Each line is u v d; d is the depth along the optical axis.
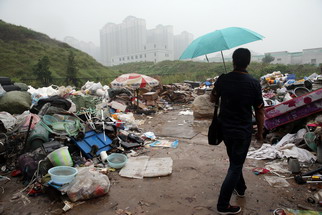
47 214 2.83
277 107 5.14
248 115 2.55
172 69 39.97
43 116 5.05
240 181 3.04
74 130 4.73
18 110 6.41
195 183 3.53
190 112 9.06
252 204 2.96
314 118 5.00
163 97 12.02
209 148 5.06
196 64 39.44
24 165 3.67
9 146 4.43
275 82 10.47
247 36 3.25
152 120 7.94
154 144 5.34
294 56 48.12
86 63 28.67
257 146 5.09
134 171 3.88
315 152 4.36
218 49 3.10
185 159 4.46
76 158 4.28
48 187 3.14
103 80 21.33
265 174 3.76
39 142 4.38
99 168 3.99
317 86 6.41
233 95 2.52
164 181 3.61
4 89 7.20
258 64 30.92
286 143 4.77
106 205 3.00
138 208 2.93
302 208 2.85
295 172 3.71
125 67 49.25
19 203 3.07
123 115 7.34
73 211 2.88
